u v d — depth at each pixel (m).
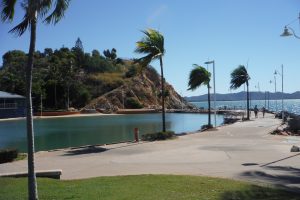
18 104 89.06
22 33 9.97
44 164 18.50
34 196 9.59
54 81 107.12
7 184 12.67
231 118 61.53
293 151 21.45
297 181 13.52
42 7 9.77
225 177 14.30
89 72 143.50
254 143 26.03
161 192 11.41
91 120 74.38
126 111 102.38
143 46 30.48
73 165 18.09
